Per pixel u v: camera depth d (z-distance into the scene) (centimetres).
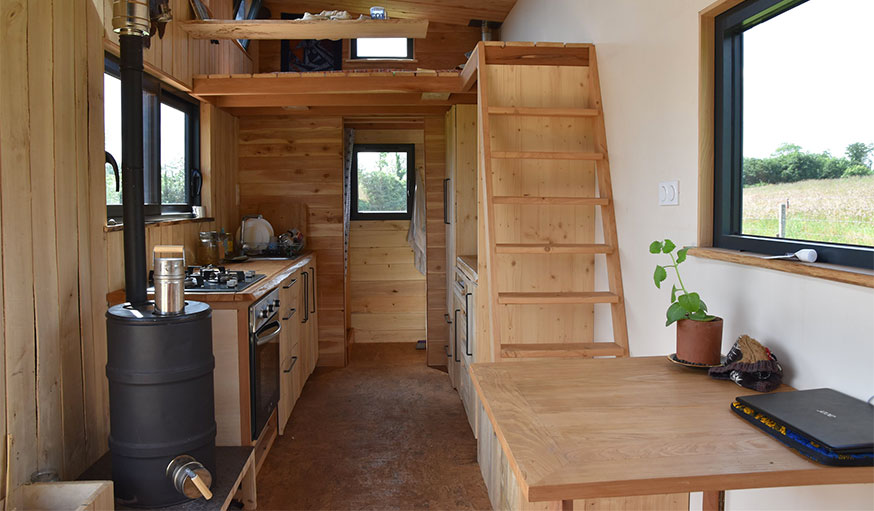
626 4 241
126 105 199
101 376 228
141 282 204
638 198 231
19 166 174
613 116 256
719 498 165
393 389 420
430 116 468
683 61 195
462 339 374
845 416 118
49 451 189
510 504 218
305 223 468
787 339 151
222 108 421
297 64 495
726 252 170
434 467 295
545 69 282
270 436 314
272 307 294
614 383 152
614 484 101
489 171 252
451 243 426
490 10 467
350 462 300
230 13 412
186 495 186
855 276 124
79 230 212
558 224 283
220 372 258
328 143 464
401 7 468
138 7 199
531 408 134
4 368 165
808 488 143
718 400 139
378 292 557
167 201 347
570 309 285
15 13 173
